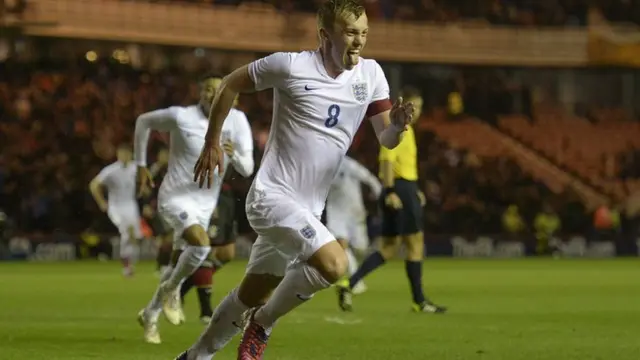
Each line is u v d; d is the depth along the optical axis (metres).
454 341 18.14
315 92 11.62
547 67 77.94
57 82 65.50
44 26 60.78
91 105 64.81
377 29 73.25
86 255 56.16
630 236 65.62
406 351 16.56
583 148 77.94
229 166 21.42
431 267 49.97
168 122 18.94
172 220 18.56
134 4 64.12
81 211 58.06
